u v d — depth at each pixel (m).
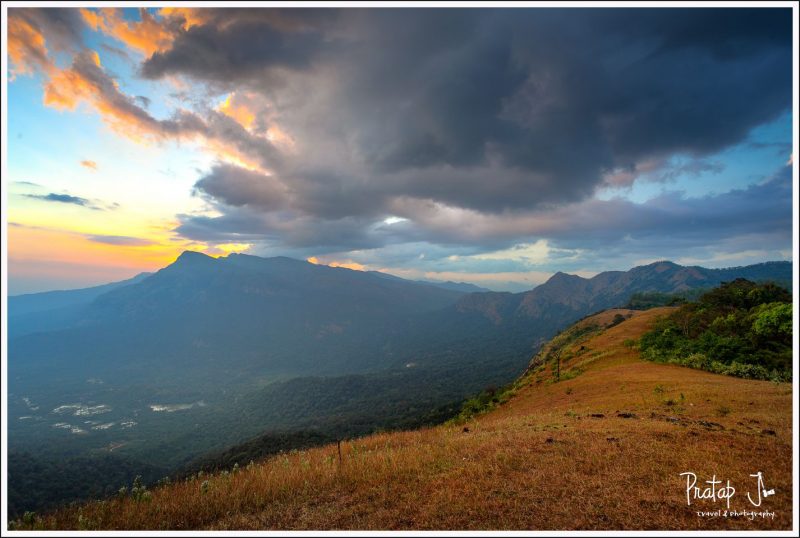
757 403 16.20
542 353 89.44
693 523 7.25
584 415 18.41
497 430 16.30
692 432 12.58
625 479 9.20
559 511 7.81
